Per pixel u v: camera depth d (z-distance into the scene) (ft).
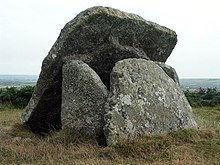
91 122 32.94
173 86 35.83
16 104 64.39
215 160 26.48
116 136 29.94
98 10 34.50
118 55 37.09
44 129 39.55
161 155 27.50
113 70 33.12
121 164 25.41
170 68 38.60
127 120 30.86
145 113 31.83
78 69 34.22
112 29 35.94
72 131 32.89
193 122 34.88
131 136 30.40
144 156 27.43
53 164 26.12
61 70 35.91
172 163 25.34
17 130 37.73
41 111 37.96
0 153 29.45
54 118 39.06
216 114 59.72
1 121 46.57
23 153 29.01
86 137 32.58
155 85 33.88
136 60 34.65
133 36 37.78
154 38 39.73
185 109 35.06
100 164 25.52
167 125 32.32
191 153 27.73
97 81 33.78
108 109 31.27
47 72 35.91
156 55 41.50
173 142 29.76
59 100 37.81
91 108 33.22
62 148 29.91
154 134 31.07
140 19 37.70
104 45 36.22
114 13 35.32
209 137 31.89
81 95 33.71
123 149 28.45
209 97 79.87
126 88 32.19
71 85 34.32
